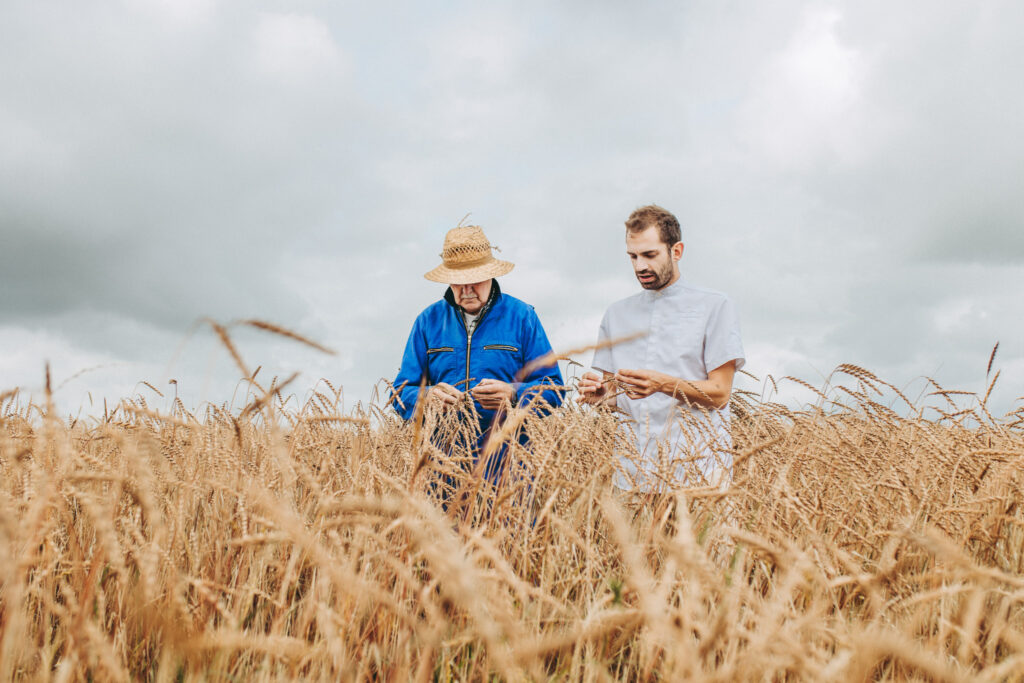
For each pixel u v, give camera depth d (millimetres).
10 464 1929
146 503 1420
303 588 2137
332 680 1645
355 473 2381
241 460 1961
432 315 4301
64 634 1841
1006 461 2332
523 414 2025
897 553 2031
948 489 2422
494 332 4074
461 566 1087
